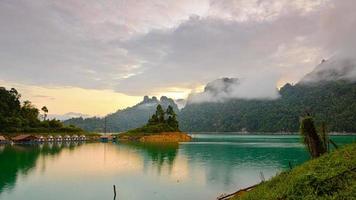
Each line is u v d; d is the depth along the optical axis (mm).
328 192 15336
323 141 27203
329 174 17312
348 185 15203
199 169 55688
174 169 55906
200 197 35219
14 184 42594
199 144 127938
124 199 34688
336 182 15969
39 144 124500
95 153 86312
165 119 183625
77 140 150625
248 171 52844
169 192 37781
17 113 155500
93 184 42594
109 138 153125
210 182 43594
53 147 108750
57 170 54969
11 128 140000
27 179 46219
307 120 27000
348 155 20562
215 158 73250
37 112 172125
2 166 59938
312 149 26625
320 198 14773
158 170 54844
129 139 157500
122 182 43875
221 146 115000
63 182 43969
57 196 35938
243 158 72500
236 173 50844
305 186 16719
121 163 64375
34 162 66062
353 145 23719
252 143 134375
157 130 166250
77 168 57344
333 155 22531
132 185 41781
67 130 162250
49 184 42594
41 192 37906
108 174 50688
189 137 167250
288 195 16672
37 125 155375
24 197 35531
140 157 76125
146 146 115500
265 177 46625
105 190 38969
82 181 44719
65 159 71688
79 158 73812
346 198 13945
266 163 62844
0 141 124000
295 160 67000
